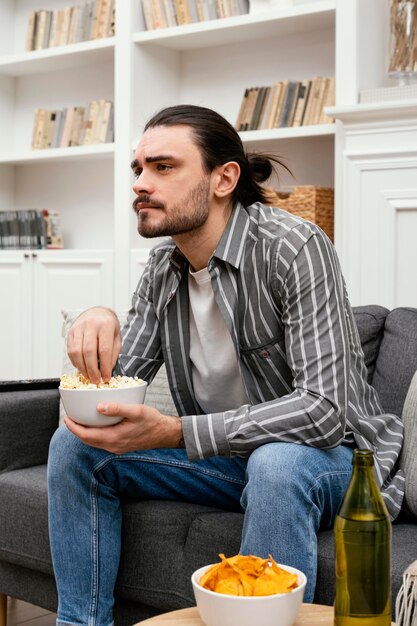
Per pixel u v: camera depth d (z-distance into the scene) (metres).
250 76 3.56
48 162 4.21
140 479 1.70
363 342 1.91
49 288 3.75
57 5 4.12
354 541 1.01
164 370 2.12
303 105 3.16
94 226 4.09
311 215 2.95
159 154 1.56
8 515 1.92
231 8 3.33
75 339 1.55
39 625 2.23
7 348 3.90
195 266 1.67
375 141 2.73
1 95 4.29
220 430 1.46
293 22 3.21
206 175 1.59
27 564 1.89
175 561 1.63
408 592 1.22
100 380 1.48
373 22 2.96
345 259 2.80
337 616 1.03
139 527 1.68
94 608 1.62
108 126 3.71
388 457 1.60
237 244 1.59
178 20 3.46
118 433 1.41
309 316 1.50
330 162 3.33
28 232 3.94
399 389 1.80
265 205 1.75
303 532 1.37
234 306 1.60
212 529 1.59
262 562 1.08
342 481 1.48
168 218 1.57
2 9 4.23
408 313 1.91
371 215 2.75
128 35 3.52
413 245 2.67
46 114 3.96
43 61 3.95
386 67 2.84
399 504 1.57
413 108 2.61
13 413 2.08
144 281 1.82
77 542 1.62
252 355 1.61
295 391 1.48
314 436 1.46
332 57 3.33
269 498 1.38
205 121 1.60
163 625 1.10
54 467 1.64
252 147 3.47
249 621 1.01
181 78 3.76
